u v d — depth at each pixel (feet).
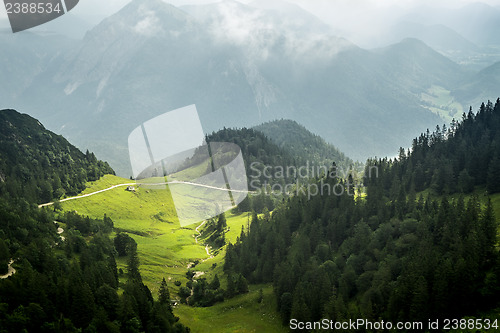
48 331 286.25
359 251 465.47
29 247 414.00
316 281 409.08
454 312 301.43
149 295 396.98
